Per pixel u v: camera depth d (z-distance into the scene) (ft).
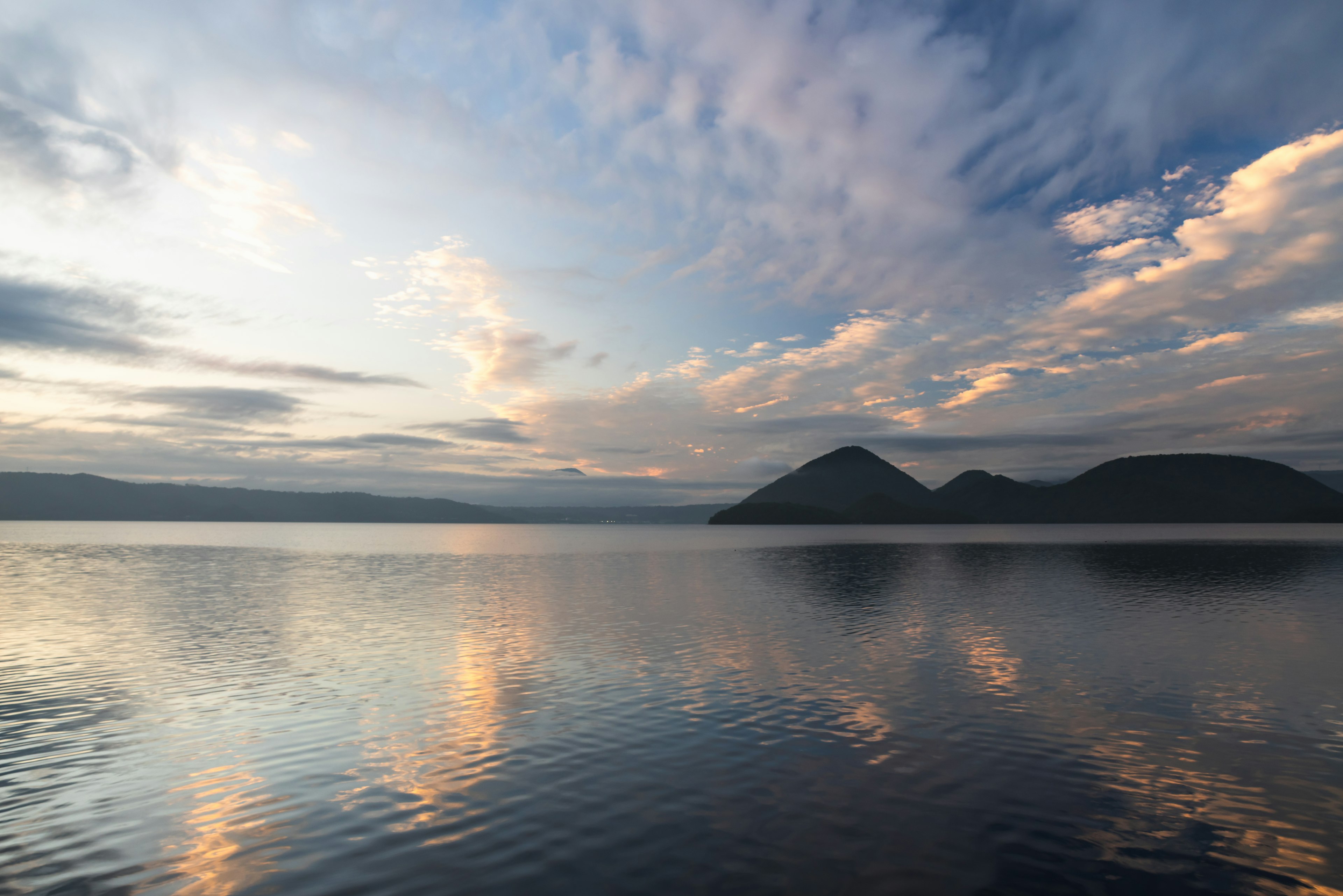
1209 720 59.21
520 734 55.16
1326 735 54.95
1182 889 31.89
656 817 39.63
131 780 45.83
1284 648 92.22
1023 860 34.50
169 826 38.75
